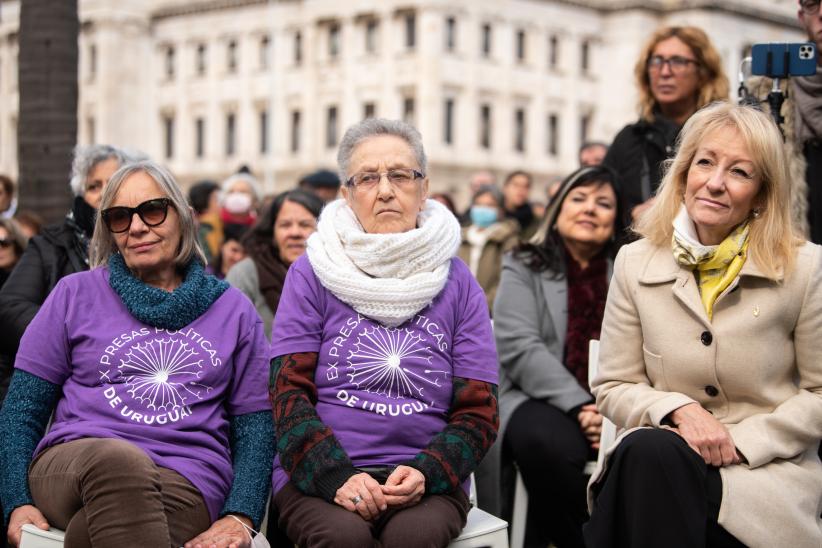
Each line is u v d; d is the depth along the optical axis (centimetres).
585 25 6184
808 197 538
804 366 401
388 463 405
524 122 5959
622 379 420
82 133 6481
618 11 6194
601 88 6269
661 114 655
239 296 439
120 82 6397
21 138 794
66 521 386
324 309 420
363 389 412
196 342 420
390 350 412
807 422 389
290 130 6062
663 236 416
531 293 552
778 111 513
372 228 426
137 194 423
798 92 536
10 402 416
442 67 5528
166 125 6544
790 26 6650
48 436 405
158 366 414
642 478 379
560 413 523
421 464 393
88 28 6481
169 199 426
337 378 413
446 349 421
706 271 406
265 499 413
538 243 564
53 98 788
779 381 403
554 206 560
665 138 631
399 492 383
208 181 1095
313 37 5922
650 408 397
